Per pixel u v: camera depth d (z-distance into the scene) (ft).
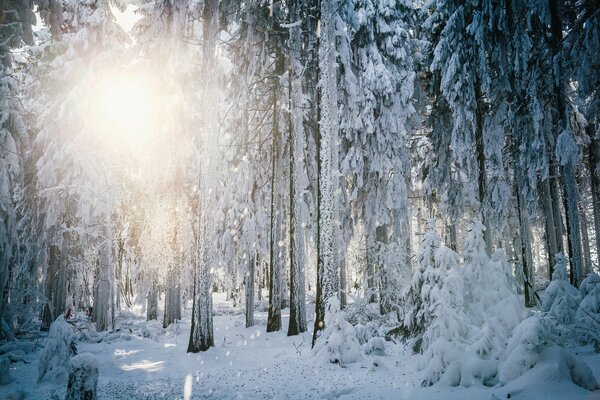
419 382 22.09
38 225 62.28
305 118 55.26
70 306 74.90
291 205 50.24
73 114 56.75
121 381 29.07
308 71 52.06
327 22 40.47
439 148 58.90
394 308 46.83
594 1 39.99
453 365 20.93
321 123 39.55
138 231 69.41
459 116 45.55
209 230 41.96
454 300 24.06
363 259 55.36
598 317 25.82
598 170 65.46
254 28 49.16
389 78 52.54
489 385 19.61
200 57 61.36
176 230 65.98
